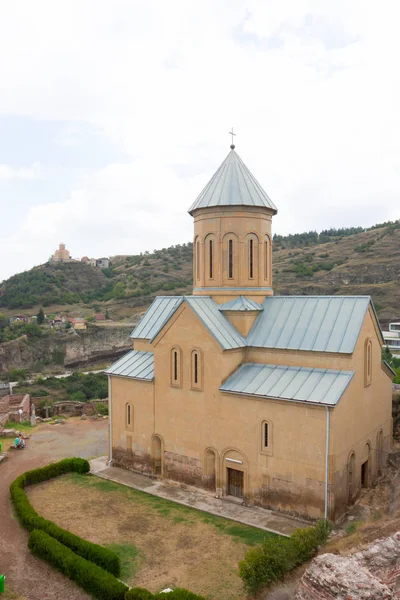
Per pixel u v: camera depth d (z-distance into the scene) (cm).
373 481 2364
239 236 2589
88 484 2544
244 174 2698
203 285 2678
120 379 2800
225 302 2581
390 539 1299
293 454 2058
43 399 5172
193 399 2419
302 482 2034
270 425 2127
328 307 2339
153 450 2625
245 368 2383
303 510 2034
